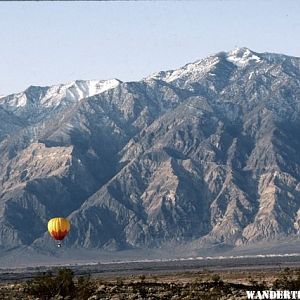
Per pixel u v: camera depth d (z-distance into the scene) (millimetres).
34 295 143250
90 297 141000
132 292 151500
